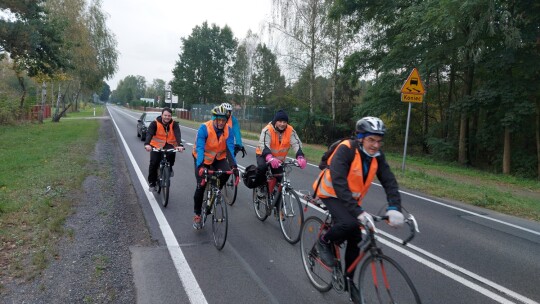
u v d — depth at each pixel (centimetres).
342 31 2450
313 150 1886
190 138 2217
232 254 485
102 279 399
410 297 290
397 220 294
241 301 370
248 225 609
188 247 502
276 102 3766
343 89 3136
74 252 460
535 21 1384
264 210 620
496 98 1538
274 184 579
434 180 1134
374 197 848
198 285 398
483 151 2023
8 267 409
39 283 382
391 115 2145
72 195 716
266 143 577
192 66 6519
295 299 377
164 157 737
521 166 1681
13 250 452
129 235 536
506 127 1533
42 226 531
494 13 1293
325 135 2541
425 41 1731
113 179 897
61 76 2748
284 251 501
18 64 2314
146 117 1939
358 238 345
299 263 464
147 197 753
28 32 1934
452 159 1894
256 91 5238
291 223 530
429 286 418
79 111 6744
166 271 428
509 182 1323
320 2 2470
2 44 1922
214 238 515
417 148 2477
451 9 1355
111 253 467
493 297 397
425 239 574
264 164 577
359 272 335
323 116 2617
